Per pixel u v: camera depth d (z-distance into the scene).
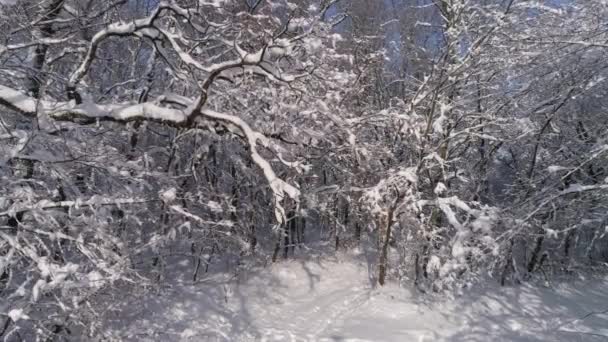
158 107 5.75
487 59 9.44
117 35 5.92
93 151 6.37
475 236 8.13
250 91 7.57
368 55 10.28
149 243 7.57
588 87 8.88
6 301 4.99
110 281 5.71
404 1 13.57
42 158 5.40
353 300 9.34
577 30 8.65
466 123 10.88
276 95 7.35
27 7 5.85
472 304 9.09
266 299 9.62
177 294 9.27
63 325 5.80
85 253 5.41
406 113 9.38
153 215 8.82
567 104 10.12
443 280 8.39
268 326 8.38
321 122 8.51
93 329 5.95
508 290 9.98
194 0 6.71
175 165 10.38
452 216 8.45
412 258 10.24
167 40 6.18
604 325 8.51
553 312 9.08
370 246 13.04
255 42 8.07
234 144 10.10
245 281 10.34
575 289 10.79
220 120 5.91
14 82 6.47
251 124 7.71
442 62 9.55
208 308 8.83
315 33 6.30
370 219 11.01
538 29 9.26
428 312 8.66
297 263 11.52
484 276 10.57
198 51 7.75
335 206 12.56
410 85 12.57
